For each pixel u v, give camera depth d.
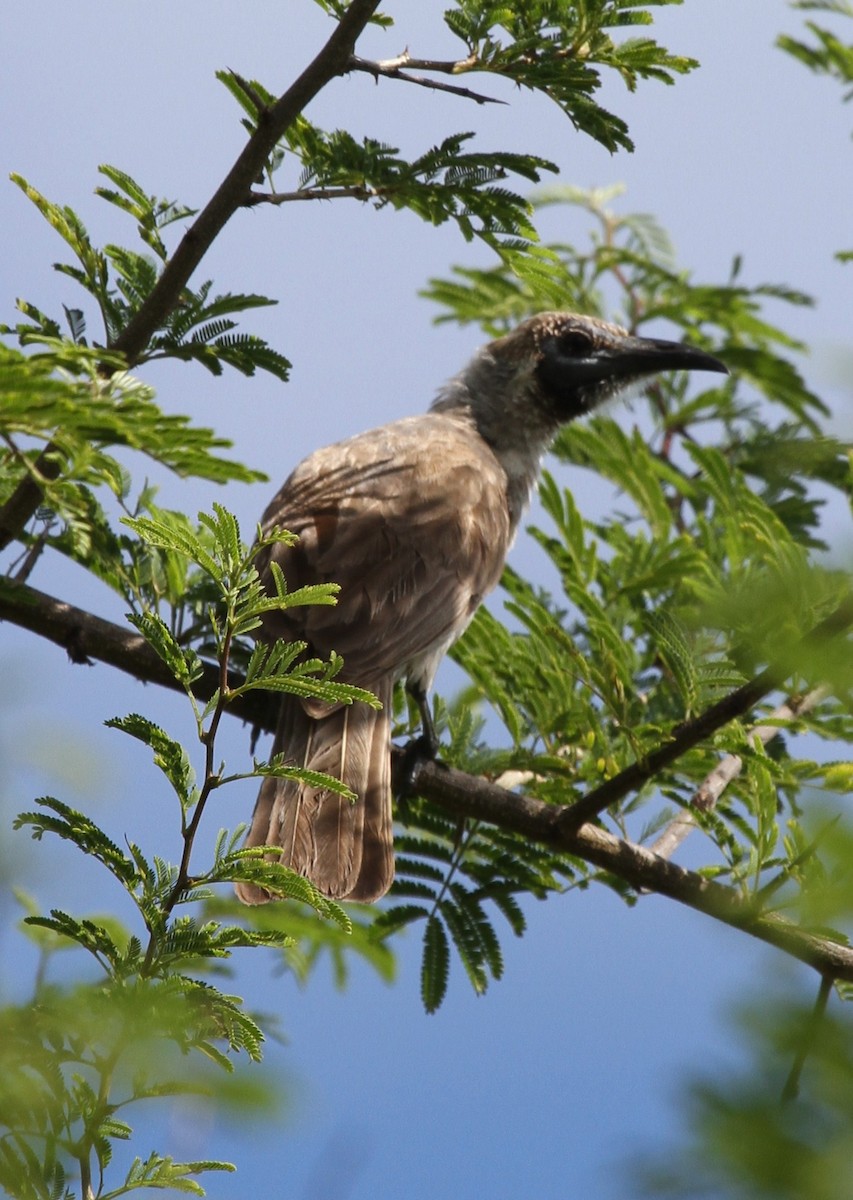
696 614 4.54
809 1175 2.51
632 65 8.82
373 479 11.74
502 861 9.76
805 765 9.76
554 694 10.56
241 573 6.44
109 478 6.56
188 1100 5.11
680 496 13.65
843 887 3.42
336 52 8.24
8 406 5.87
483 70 8.80
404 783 9.92
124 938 7.97
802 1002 2.80
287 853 9.24
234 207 8.33
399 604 10.79
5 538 8.39
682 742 8.65
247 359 8.52
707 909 8.75
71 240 8.50
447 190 8.97
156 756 6.61
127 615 6.68
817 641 3.95
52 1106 5.64
